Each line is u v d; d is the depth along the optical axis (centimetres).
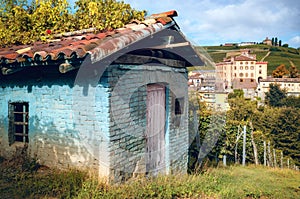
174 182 495
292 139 2139
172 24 493
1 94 519
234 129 1231
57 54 362
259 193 557
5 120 516
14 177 416
